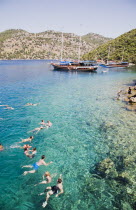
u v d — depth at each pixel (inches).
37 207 283.0
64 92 1130.7
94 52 4913.9
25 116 690.2
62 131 564.4
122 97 986.7
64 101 913.5
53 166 390.3
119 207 282.7
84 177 354.0
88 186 328.8
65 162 405.7
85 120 654.5
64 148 466.3
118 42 4690.0
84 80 1688.0
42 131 562.3
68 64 2466.8
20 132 550.9
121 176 353.7
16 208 281.1
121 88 1263.5
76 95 1046.4
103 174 362.3
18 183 336.8
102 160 411.8
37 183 337.1
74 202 293.3
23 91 1143.6
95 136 530.0
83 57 5044.3
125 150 451.2
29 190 319.6
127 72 2433.6
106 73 2327.8
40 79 1717.5
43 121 617.3
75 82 1560.0
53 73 2303.2
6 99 935.0
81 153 442.9
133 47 4069.9
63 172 370.0
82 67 2363.4
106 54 4372.5
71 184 334.3
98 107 809.5
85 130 571.5
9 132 549.0
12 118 665.0
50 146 475.2
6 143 483.2
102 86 1355.8
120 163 397.7
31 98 967.0
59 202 292.8
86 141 502.0
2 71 2549.2
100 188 323.3
